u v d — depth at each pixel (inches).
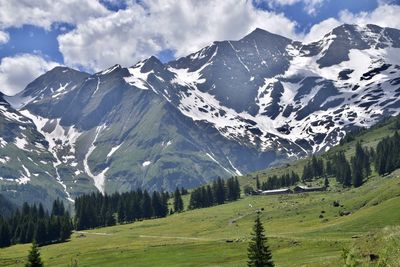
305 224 5472.4
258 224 2844.5
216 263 3882.9
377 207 4613.7
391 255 1533.0
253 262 2792.8
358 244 1847.9
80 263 4670.3
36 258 2832.2
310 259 3093.0
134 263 4325.8
